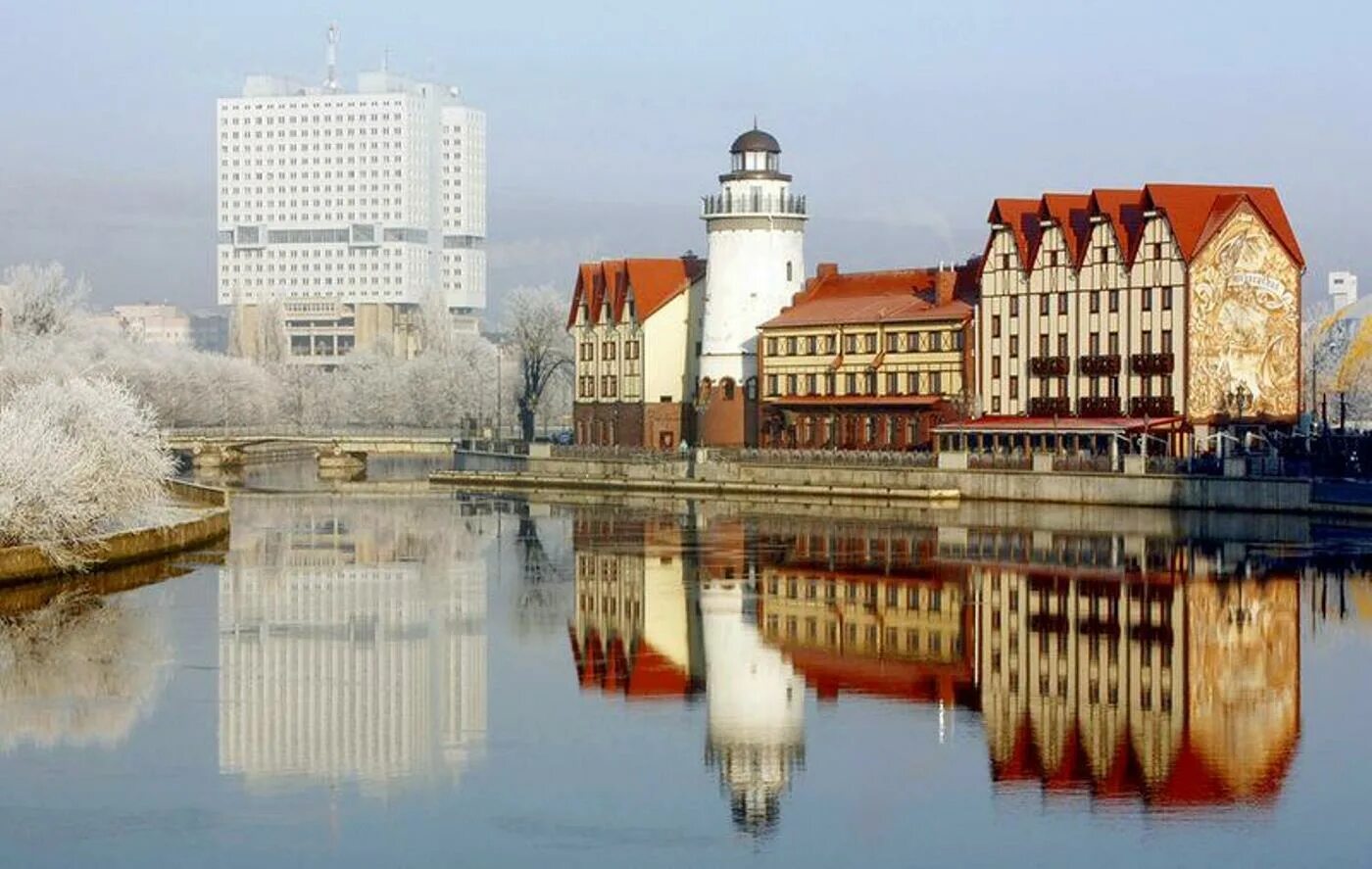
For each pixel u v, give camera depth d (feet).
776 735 213.25
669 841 174.29
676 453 569.23
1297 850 169.17
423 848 172.55
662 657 259.80
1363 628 272.72
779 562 361.51
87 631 281.13
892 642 268.82
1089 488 457.68
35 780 194.39
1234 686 234.79
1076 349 490.90
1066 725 215.72
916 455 497.05
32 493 328.08
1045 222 500.33
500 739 212.23
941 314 525.34
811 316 567.18
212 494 471.62
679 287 623.77
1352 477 440.86
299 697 234.99
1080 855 168.55
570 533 428.97
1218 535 388.78
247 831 177.68
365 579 343.87
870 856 169.37
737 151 594.65
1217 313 465.47
